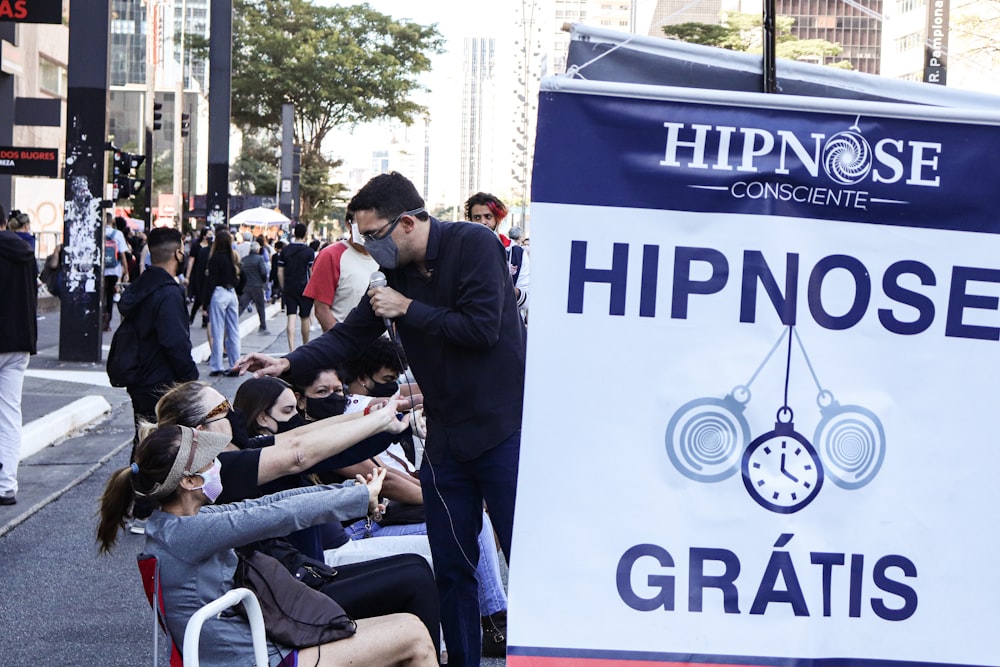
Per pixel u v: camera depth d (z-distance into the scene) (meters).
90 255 17.16
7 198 31.02
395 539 5.35
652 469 3.54
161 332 7.68
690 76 4.16
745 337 3.55
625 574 3.54
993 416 3.60
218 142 32.03
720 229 3.54
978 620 3.60
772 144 3.54
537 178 3.51
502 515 4.62
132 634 6.01
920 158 3.57
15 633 6.01
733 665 3.56
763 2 4.00
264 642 3.87
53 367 16.53
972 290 3.59
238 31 63.72
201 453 3.93
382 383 6.04
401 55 66.06
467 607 4.78
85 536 7.96
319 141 67.38
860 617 3.58
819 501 3.57
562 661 3.52
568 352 3.53
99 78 17.25
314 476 5.28
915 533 3.59
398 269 4.60
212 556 3.94
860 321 3.57
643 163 3.52
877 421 3.58
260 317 25.06
